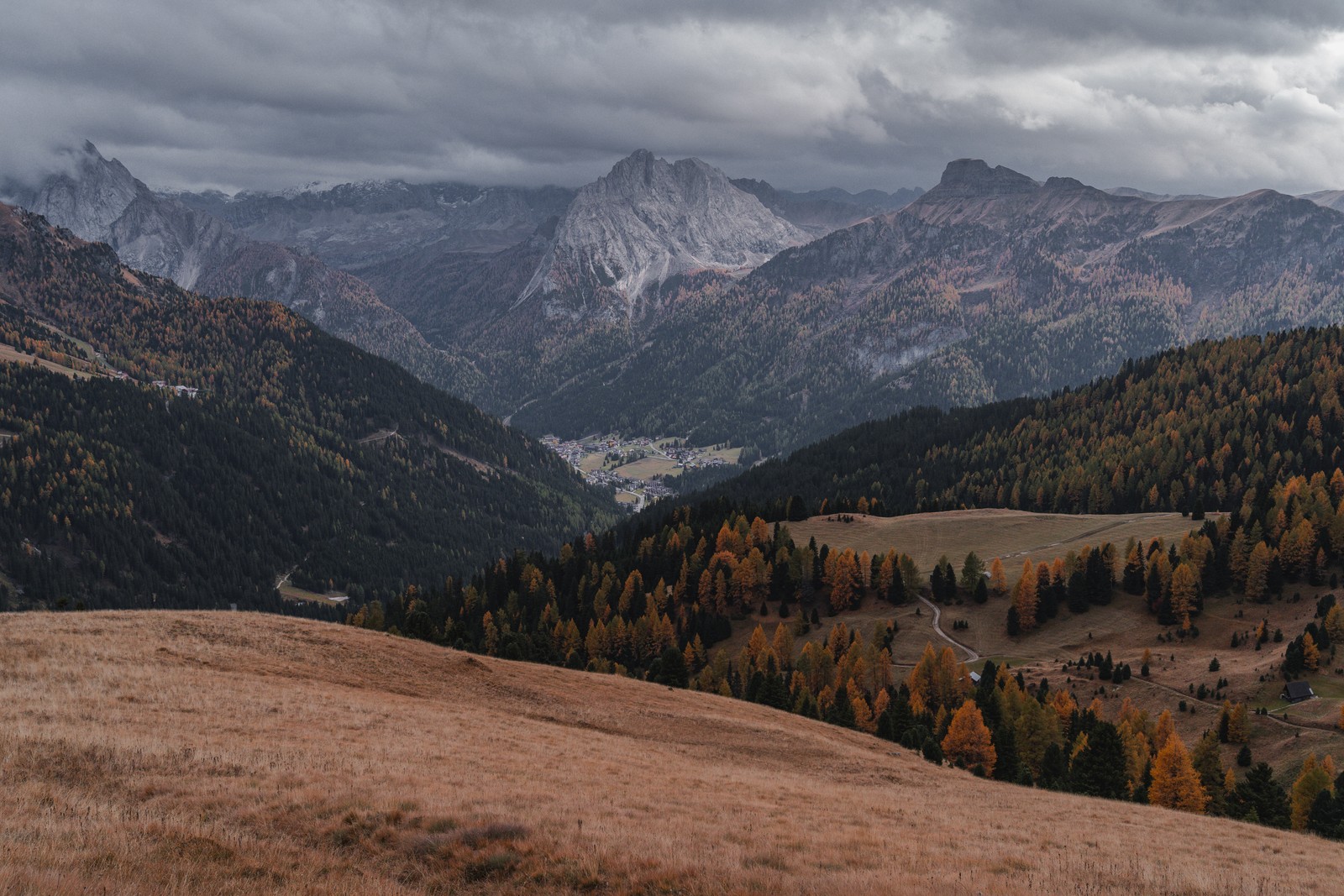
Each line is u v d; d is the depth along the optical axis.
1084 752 93.56
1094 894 29.36
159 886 21.70
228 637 63.88
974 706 103.56
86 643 54.38
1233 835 48.91
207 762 33.94
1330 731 105.81
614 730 66.00
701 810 37.81
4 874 20.27
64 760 31.64
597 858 26.59
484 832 28.06
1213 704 122.69
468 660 74.50
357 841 27.44
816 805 44.34
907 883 27.42
